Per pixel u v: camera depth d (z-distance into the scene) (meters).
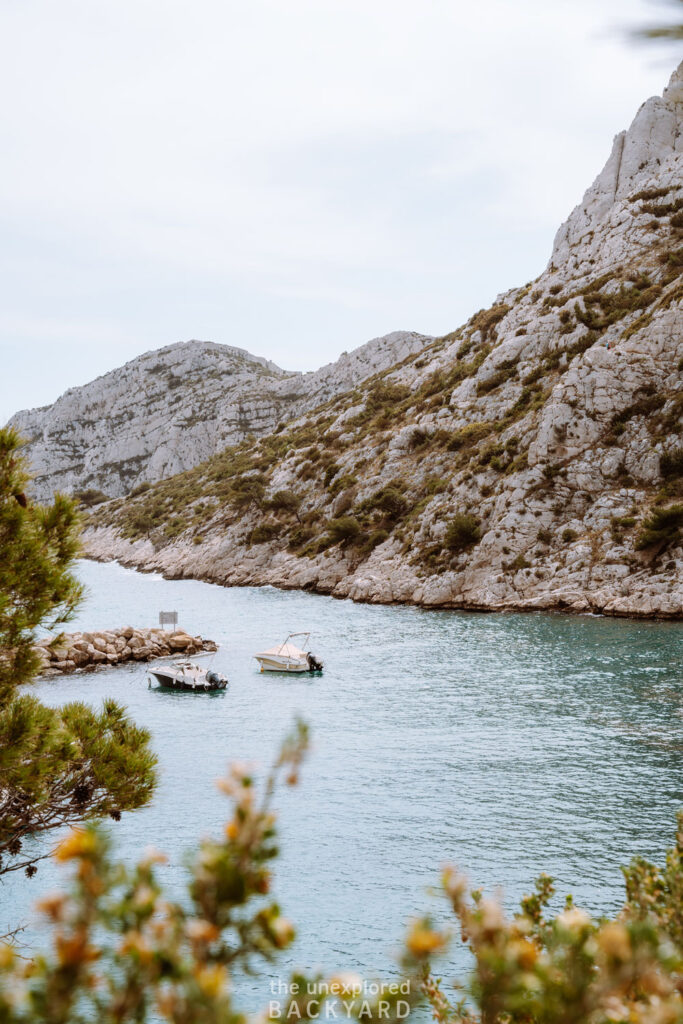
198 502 175.50
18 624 8.80
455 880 2.43
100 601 103.44
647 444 89.75
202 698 49.44
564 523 86.19
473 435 112.69
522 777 32.12
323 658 60.16
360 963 18.77
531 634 65.19
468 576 85.44
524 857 24.88
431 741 37.41
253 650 66.19
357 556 106.94
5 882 22.89
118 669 60.38
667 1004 1.86
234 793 1.99
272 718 43.56
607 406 95.75
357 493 121.81
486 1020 2.11
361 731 39.66
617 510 84.19
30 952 17.28
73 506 9.73
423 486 112.31
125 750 9.46
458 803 29.58
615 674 49.12
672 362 97.50
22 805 8.86
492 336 145.88
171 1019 1.68
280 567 119.88
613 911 21.09
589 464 90.81
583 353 106.62
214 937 1.80
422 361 181.00
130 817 28.61
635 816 27.80
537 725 39.28
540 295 140.00
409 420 139.00
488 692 46.56
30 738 8.84
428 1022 11.22
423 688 48.59
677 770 32.19
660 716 39.75
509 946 2.10
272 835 1.92
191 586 124.25
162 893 1.84
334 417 177.12
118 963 1.75
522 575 81.50
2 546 9.00
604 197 153.62
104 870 1.79
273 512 136.62
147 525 183.38
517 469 93.56
